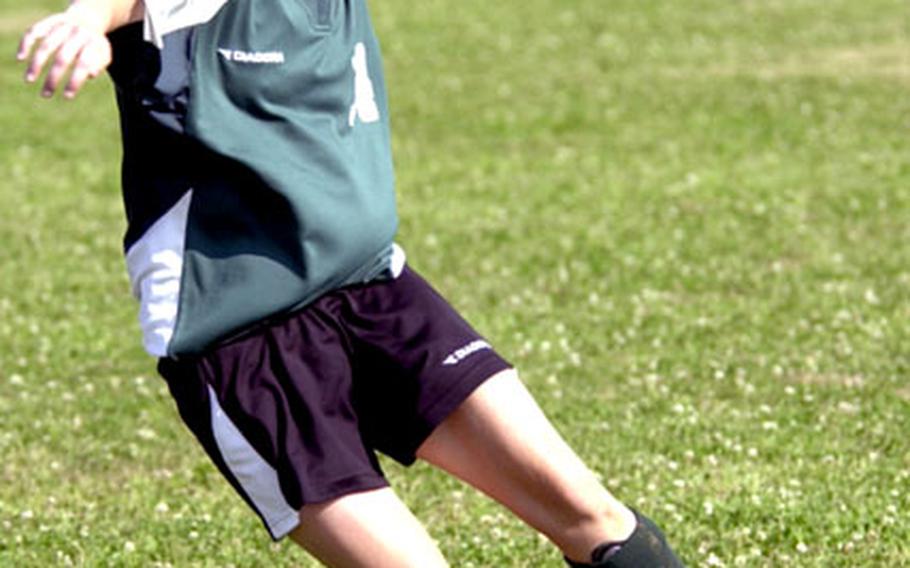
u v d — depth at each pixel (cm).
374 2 11050
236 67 1811
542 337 4162
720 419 3400
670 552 1881
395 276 1900
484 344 1864
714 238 5259
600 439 3281
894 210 5575
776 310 4359
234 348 1836
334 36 1870
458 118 7644
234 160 1809
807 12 10231
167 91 1795
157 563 2677
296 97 1839
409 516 1769
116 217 5919
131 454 3344
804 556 2600
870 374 3741
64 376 3972
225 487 3122
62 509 2997
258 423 1794
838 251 5034
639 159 6638
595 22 10194
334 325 1862
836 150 6644
